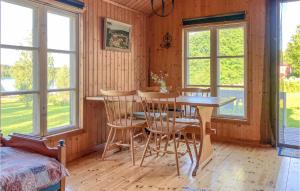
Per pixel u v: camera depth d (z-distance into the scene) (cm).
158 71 539
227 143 462
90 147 411
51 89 355
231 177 307
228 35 475
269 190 272
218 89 490
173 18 518
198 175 314
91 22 408
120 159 376
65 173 218
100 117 429
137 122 367
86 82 402
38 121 339
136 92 359
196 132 353
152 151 399
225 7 468
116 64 463
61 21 369
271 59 428
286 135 433
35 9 332
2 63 299
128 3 473
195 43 507
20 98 319
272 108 432
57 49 363
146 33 542
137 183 292
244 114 464
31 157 217
